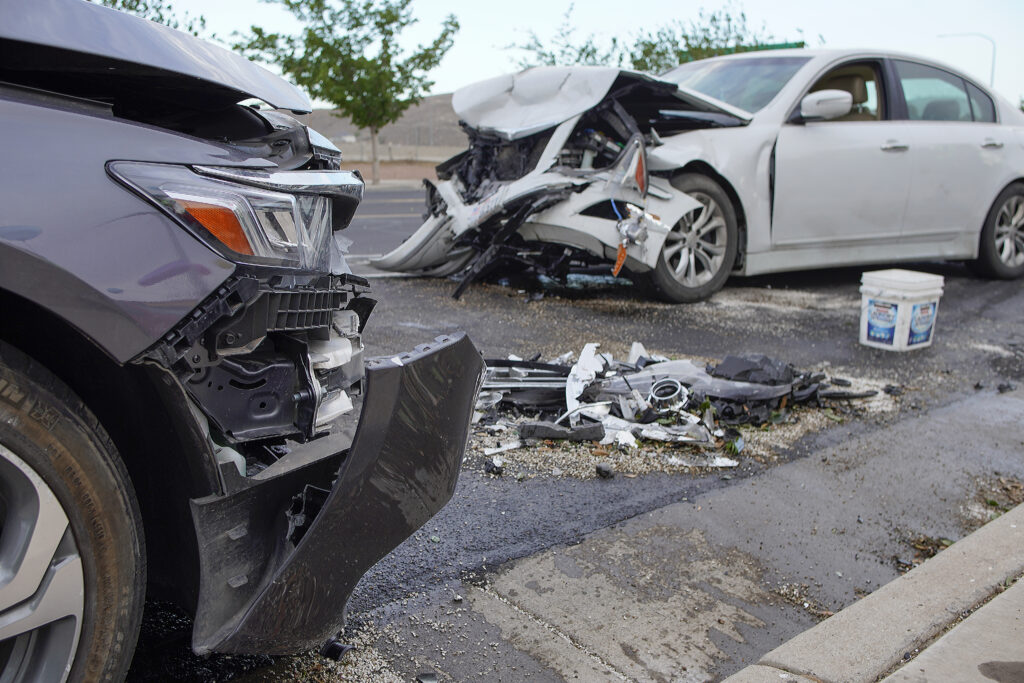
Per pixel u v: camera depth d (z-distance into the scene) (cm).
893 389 474
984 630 235
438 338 190
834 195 708
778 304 689
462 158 710
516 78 670
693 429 383
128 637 155
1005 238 827
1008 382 501
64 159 143
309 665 213
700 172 667
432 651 224
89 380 160
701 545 293
